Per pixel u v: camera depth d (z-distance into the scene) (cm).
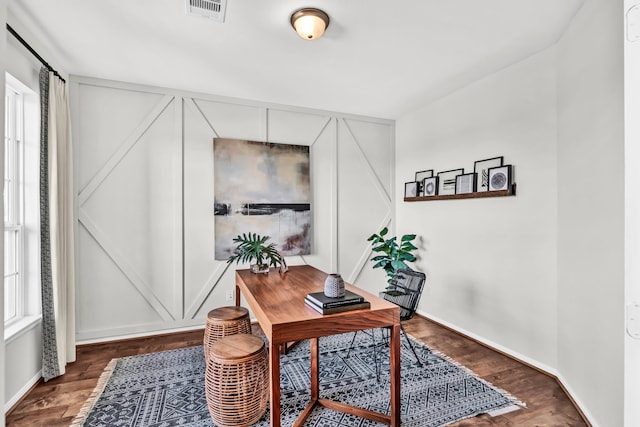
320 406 217
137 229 338
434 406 218
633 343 106
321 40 255
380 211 458
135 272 337
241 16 223
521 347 285
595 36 197
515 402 223
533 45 261
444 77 323
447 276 370
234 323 246
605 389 189
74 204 316
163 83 337
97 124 325
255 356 196
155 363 280
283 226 395
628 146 108
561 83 246
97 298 326
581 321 217
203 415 208
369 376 258
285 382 247
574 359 226
